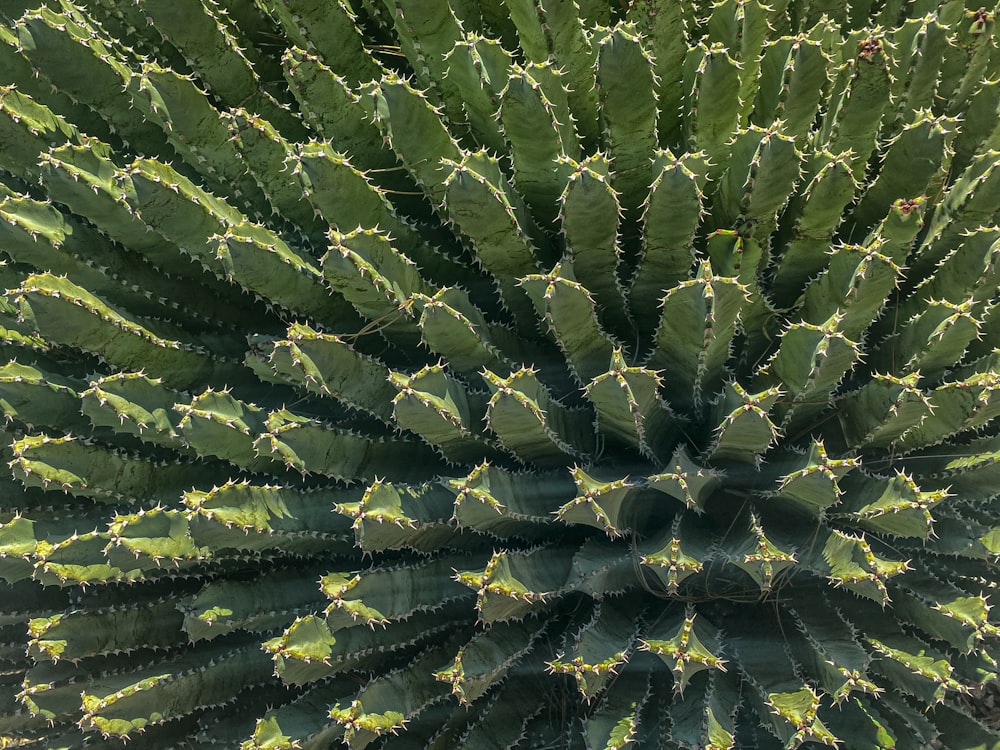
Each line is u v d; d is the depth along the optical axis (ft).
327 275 8.61
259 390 10.63
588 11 10.90
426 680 9.38
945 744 9.82
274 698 10.46
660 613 9.45
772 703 8.43
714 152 9.46
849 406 9.13
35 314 9.00
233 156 10.14
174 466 10.27
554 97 9.23
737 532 9.05
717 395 9.09
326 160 8.76
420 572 9.20
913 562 9.65
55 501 10.73
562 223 8.56
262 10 11.01
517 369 9.72
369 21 11.60
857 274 8.18
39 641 9.39
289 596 9.71
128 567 9.07
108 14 10.82
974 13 10.27
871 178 10.39
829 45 10.56
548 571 9.07
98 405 9.14
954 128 9.46
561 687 9.98
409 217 10.68
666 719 9.29
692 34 11.08
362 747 8.98
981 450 9.39
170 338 10.41
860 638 9.28
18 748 11.06
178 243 9.50
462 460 9.61
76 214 10.32
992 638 10.16
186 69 11.04
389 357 10.41
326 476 9.47
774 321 9.70
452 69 9.34
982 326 9.78
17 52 10.34
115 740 10.55
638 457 9.58
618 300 9.64
